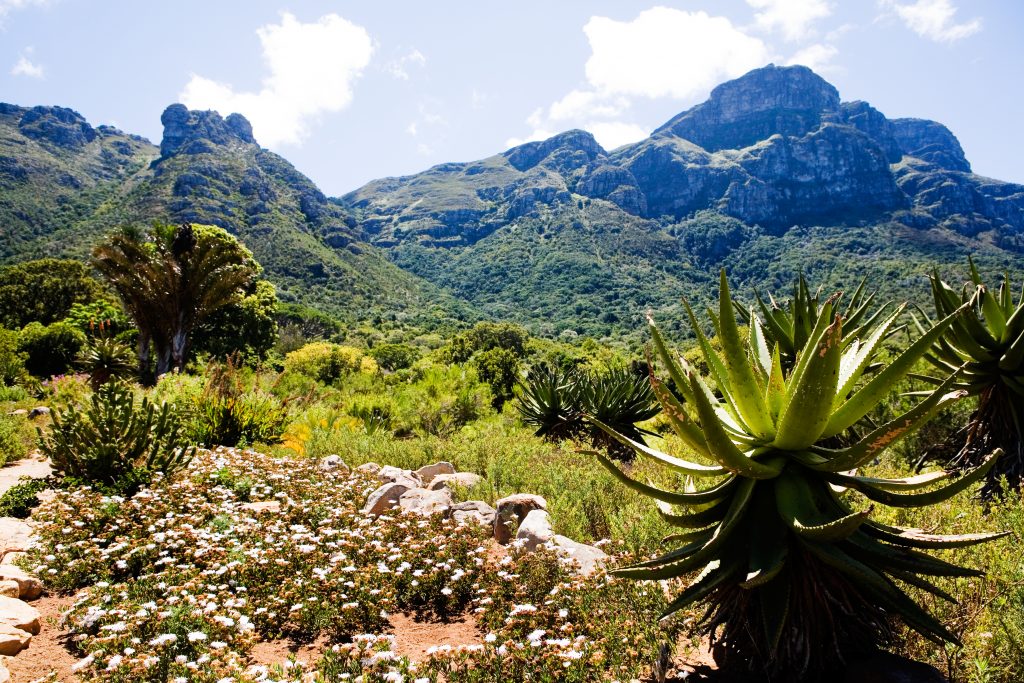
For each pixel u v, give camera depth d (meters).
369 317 110.56
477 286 187.00
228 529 5.40
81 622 3.71
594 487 5.89
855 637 2.58
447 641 3.65
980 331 4.70
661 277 179.00
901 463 5.35
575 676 2.83
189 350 30.84
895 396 6.46
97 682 3.02
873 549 2.50
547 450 8.59
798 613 2.48
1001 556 2.92
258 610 3.87
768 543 2.52
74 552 4.77
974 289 4.85
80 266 38.09
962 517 3.53
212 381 10.93
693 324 3.12
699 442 2.66
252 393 11.54
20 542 5.11
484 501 6.56
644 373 13.15
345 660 3.29
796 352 5.83
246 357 34.56
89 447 6.76
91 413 7.05
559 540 4.62
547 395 9.78
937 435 5.97
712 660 2.93
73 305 34.75
